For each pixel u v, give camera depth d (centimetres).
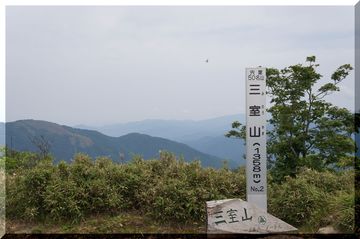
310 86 1510
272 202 707
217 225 632
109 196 716
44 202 700
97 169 773
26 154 995
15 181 763
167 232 648
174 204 677
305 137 1455
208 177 741
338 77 1464
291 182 718
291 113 1499
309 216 671
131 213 714
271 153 1469
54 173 748
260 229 633
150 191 715
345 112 1427
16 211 705
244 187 743
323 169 1312
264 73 673
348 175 818
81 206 702
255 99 672
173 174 768
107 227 662
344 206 646
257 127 670
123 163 826
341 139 1406
